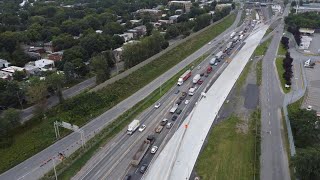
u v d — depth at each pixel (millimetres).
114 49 193375
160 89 134875
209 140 98125
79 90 139375
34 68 160625
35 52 190125
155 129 104625
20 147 95688
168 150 93625
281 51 193250
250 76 151625
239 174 82000
